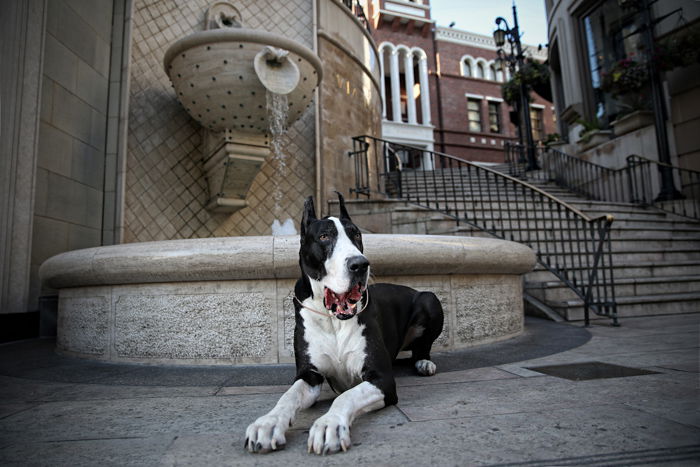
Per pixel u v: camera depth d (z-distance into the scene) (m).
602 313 5.31
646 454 1.42
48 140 5.34
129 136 6.25
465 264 3.64
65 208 5.54
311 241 2.02
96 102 6.13
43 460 1.52
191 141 6.71
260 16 7.56
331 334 2.07
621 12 11.84
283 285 3.27
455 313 3.71
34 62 5.10
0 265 4.76
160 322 3.35
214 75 5.35
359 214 7.59
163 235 6.30
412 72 22.73
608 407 1.96
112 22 6.57
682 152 9.52
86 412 2.13
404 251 3.32
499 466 1.35
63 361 3.60
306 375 2.03
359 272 1.80
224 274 3.20
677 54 8.95
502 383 2.51
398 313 2.66
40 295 5.20
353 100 8.97
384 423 1.82
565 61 14.04
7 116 4.88
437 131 23.12
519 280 4.59
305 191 7.58
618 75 9.93
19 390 2.63
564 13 13.91
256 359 3.23
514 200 8.80
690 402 2.01
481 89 24.50
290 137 7.59
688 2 9.60
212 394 2.44
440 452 1.48
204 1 7.21
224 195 6.39
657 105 9.34
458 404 2.08
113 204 6.08
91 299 3.67
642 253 7.32
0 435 1.80
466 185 11.09
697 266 7.16
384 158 10.60
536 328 4.95
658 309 5.97
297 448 1.58
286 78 5.43
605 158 11.16
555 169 12.38
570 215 8.44
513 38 15.02
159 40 6.75
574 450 1.46
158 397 2.40
